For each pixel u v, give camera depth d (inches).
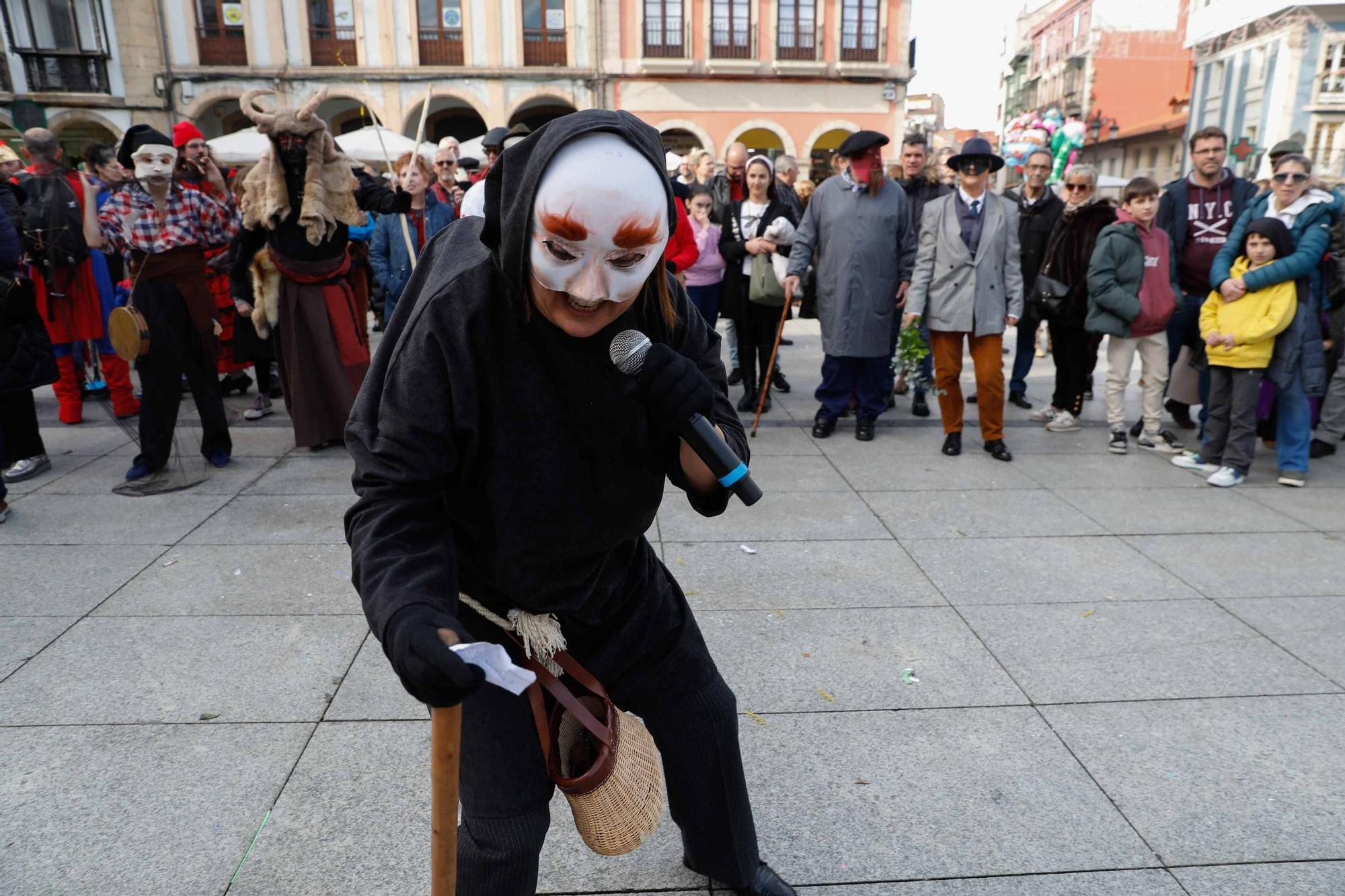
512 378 51.4
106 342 244.4
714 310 277.1
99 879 82.3
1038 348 381.4
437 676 42.0
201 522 170.1
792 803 93.7
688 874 84.4
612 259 45.9
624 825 60.7
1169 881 83.8
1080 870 85.0
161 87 860.6
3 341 187.3
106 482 194.5
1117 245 212.7
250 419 251.1
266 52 866.8
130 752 100.3
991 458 218.7
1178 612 136.3
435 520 52.3
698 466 56.9
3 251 177.8
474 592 60.6
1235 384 195.9
